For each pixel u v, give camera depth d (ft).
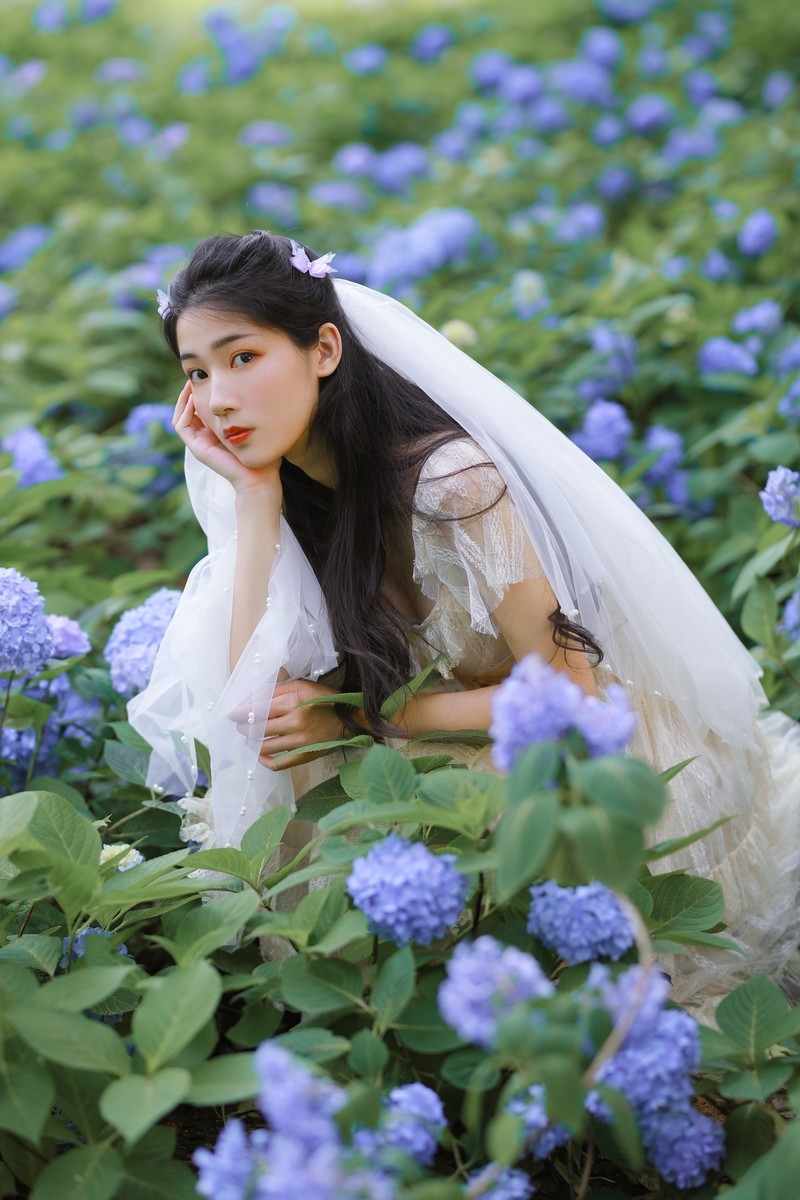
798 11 23.54
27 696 8.33
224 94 25.63
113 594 9.80
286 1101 3.84
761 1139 5.01
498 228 17.90
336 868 5.46
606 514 7.29
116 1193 4.83
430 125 24.50
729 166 18.67
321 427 7.05
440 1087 5.36
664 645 7.17
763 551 9.12
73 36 30.32
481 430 7.00
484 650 7.27
